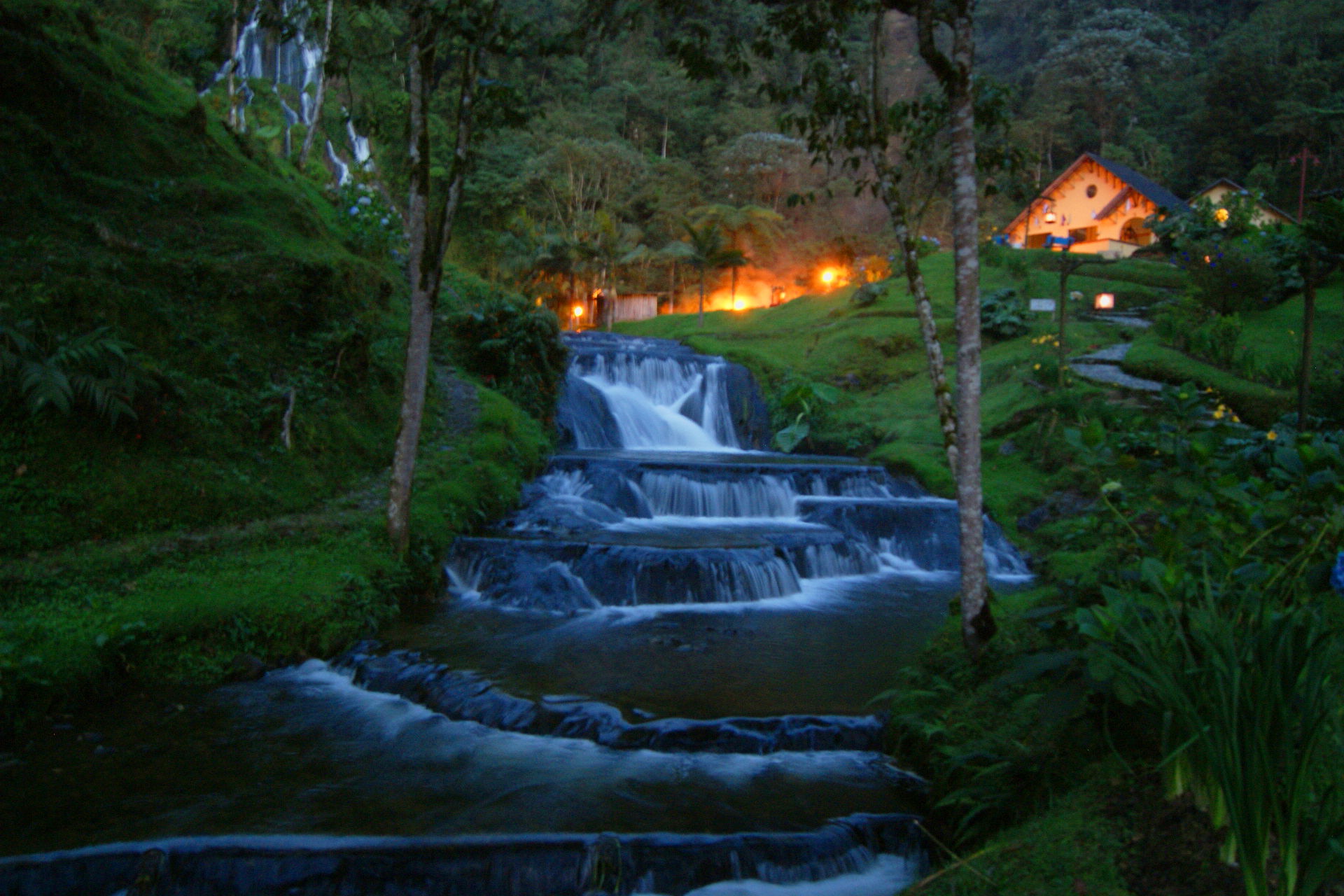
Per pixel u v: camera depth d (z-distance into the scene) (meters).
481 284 21.59
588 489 12.41
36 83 11.55
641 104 56.88
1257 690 2.50
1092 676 3.14
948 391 5.94
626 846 3.92
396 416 12.18
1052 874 2.98
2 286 8.09
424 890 3.73
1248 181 44.75
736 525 11.87
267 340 10.84
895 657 7.28
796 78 53.00
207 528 8.02
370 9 8.27
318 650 6.96
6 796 4.46
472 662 6.71
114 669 5.97
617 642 7.50
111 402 7.62
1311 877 2.35
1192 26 69.56
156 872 3.66
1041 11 72.38
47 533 6.98
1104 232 37.25
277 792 4.60
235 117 22.75
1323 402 13.02
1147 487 5.46
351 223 16.91
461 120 7.83
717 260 32.25
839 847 4.15
